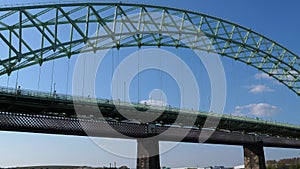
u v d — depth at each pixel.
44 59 56.69
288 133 100.50
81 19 57.56
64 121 57.78
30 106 53.88
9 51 51.59
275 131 95.38
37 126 54.81
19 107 53.91
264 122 89.69
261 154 88.19
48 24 55.38
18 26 54.00
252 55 83.06
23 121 53.69
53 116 58.69
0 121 51.31
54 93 55.06
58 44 54.53
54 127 56.16
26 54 51.53
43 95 53.81
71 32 56.03
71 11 56.06
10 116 52.69
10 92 50.72
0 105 52.66
